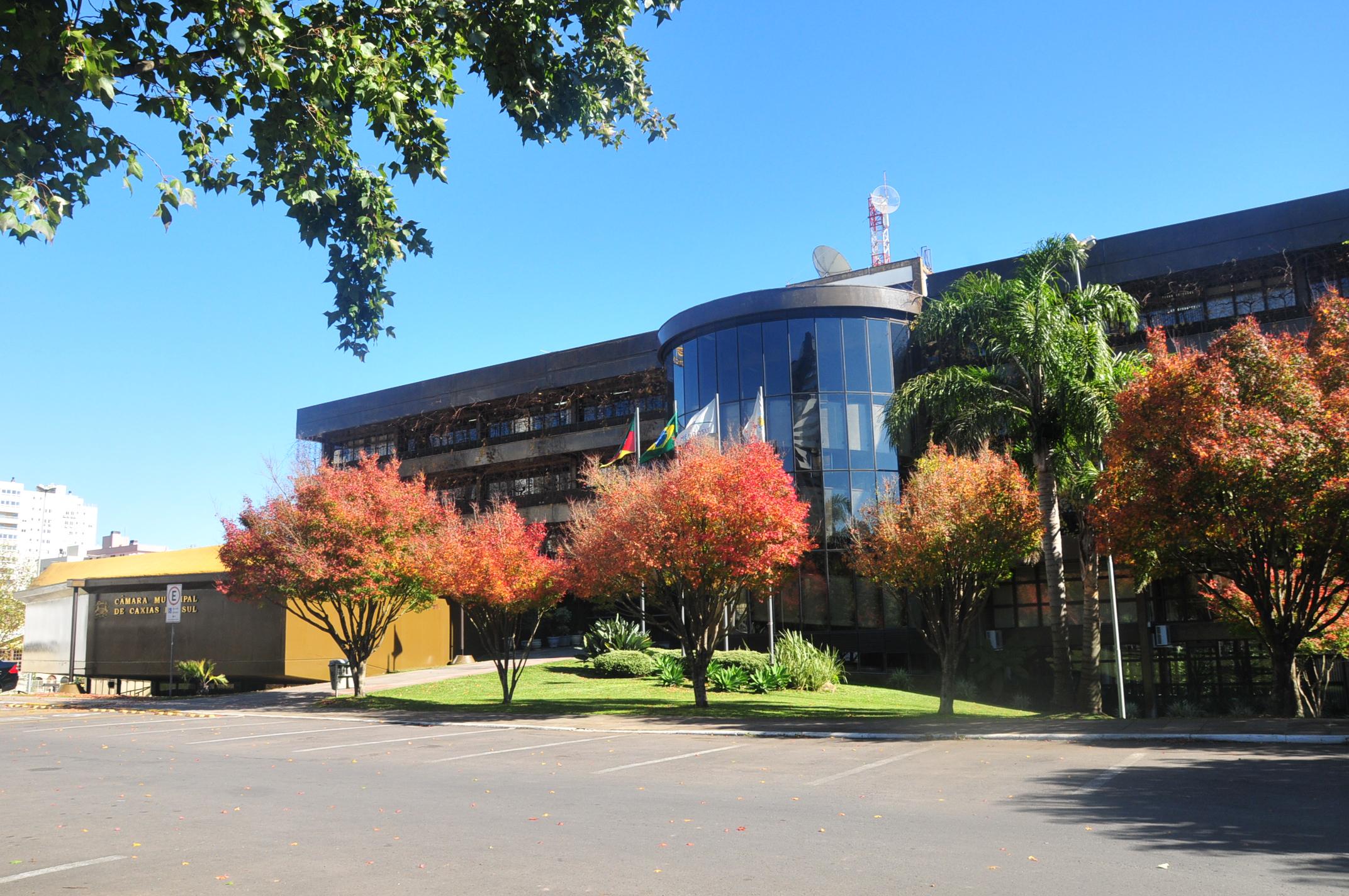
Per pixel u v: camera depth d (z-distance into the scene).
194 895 6.74
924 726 17.30
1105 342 23.42
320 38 7.03
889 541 21.70
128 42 6.34
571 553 28.88
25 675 37.44
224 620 32.84
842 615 34.78
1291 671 17.64
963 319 23.66
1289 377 16.22
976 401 23.45
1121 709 22.28
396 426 59.16
